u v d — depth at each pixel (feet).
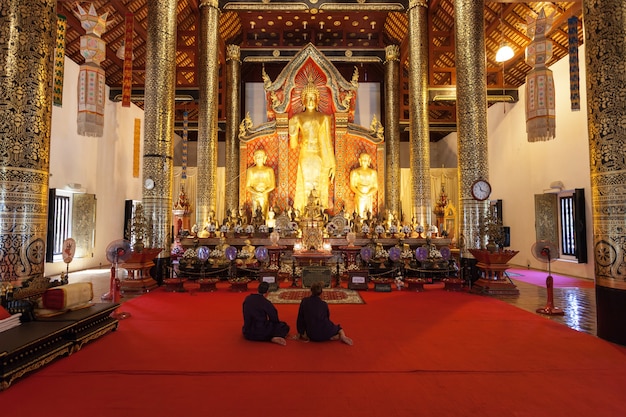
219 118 55.47
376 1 44.11
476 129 30.60
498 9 42.14
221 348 15.25
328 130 50.93
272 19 57.82
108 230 47.88
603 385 11.86
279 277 33.81
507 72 49.44
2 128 15.51
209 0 42.06
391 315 20.97
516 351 15.02
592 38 17.42
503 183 51.83
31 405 10.43
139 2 42.34
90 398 10.84
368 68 65.77
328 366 13.32
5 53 15.66
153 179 31.35
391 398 10.90
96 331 16.16
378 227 38.73
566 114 39.81
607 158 16.74
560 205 41.14
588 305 23.77
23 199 15.76
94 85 24.89
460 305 23.61
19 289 14.84
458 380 12.18
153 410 10.16
